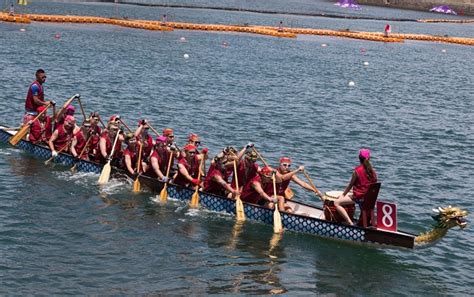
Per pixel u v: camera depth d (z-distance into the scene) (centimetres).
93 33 9538
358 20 18400
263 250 2302
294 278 2105
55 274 1995
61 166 3034
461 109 5931
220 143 3859
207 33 11200
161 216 2541
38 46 7450
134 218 2500
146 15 13738
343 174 3403
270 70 7488
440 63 10069
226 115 4669
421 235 2284
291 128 4434
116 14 13338
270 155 3691
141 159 2845
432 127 4906
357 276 2161
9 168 2953
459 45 13450
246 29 11969
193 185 2709
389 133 4556
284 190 2562
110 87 5366
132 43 8762
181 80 6103
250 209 2541
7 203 2528
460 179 3488
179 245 2288
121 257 2155
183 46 8994
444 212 2234
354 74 7875
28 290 1886
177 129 4106
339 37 12938
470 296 2081
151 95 5178
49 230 2317
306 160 3634
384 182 3306
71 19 10731
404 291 2083
